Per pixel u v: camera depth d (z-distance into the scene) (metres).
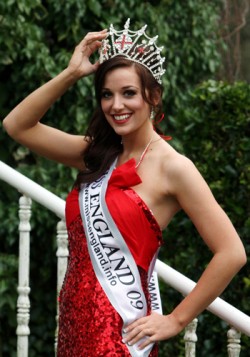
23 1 5.80
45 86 3.29
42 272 5.79
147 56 3.08
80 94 5.99
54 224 5.74
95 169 3.15
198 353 4.73
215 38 7.13
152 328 2.95
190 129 4.88
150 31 6.40
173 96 6.50
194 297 2.96
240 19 8.16
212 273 2.94
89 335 2.97
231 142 4.77
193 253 4.82
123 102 3.05
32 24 5.90
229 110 4.78
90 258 3.02
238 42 8.16
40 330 5.79
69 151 3.39
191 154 4.88
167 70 6.48
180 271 4.86
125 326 2.97
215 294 2.95
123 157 3.16
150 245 3.01
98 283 2.99
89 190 3.09
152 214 3.00
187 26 6.70
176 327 2.97
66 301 3.07
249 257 4.64
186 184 2.98
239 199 4.73
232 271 2.94
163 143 3.11
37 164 5.89
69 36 6.12
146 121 3.12
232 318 3.50
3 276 5.45
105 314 2.96
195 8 6.69
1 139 5.90
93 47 3.27
